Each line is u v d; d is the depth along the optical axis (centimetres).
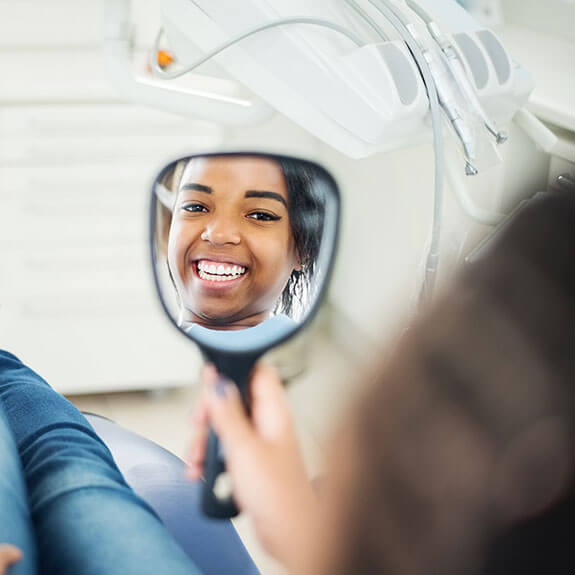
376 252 165
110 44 77
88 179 153
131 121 151
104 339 167
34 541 35
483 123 66
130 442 71
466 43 69
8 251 156
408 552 14
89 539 34
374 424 15
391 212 158
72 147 151
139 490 65
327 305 186
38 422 46
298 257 39
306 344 153
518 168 99
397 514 14
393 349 15
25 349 164
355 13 68
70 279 160
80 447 43
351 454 15
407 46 66
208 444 37
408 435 14
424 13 69
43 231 155
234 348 36
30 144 149
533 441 13
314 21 62
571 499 13
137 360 170
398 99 62
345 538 15
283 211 39
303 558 18
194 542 62
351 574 15
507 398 14
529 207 15
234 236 38
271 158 39
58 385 170
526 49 128
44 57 145
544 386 13
